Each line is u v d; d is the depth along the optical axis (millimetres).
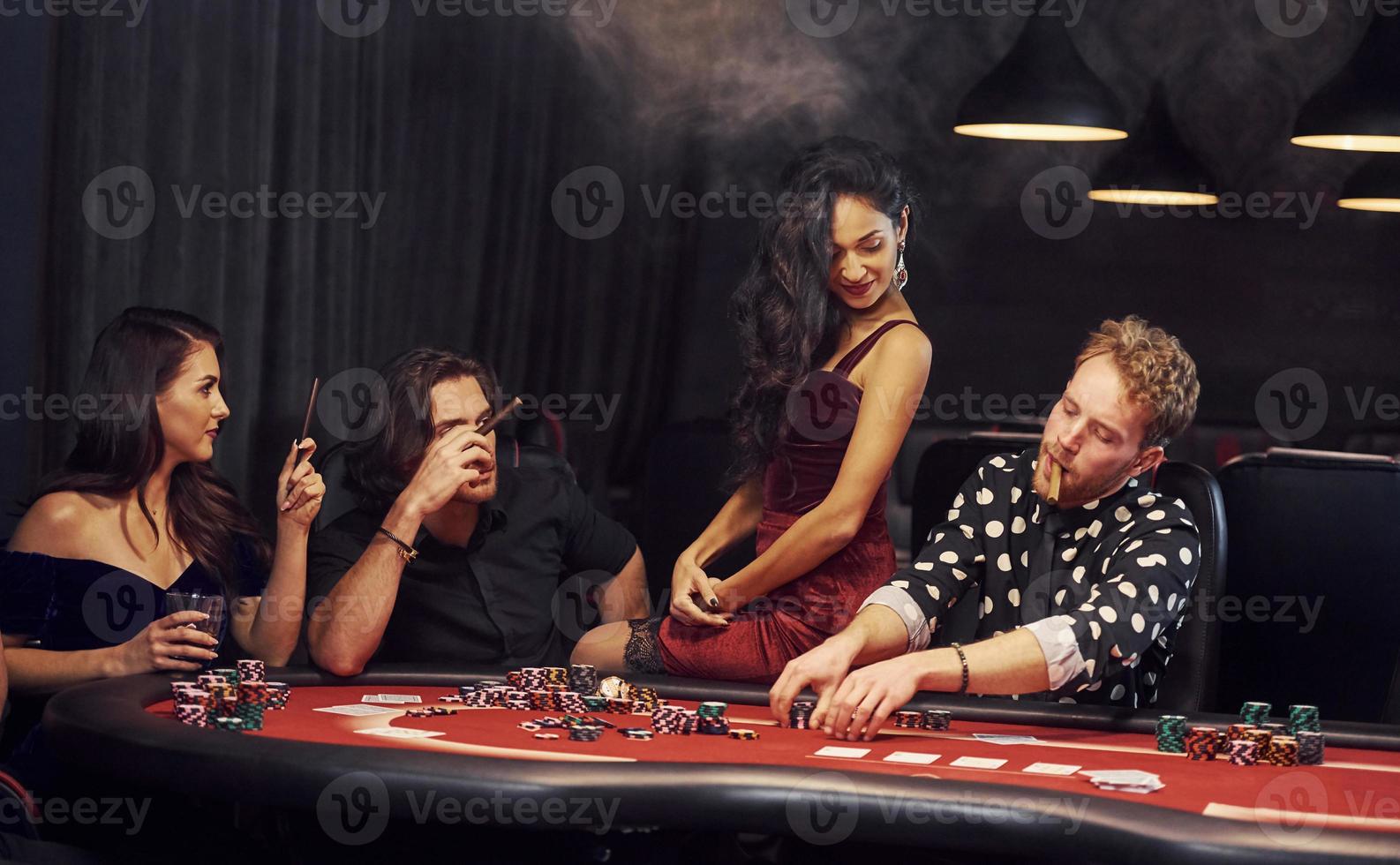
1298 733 1794
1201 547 2469
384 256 5211
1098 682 2139
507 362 6066
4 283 3332
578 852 1691
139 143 3650
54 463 3430
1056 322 8023
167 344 2432
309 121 4387
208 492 2568
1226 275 7918
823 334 2717
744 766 1523
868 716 1862
